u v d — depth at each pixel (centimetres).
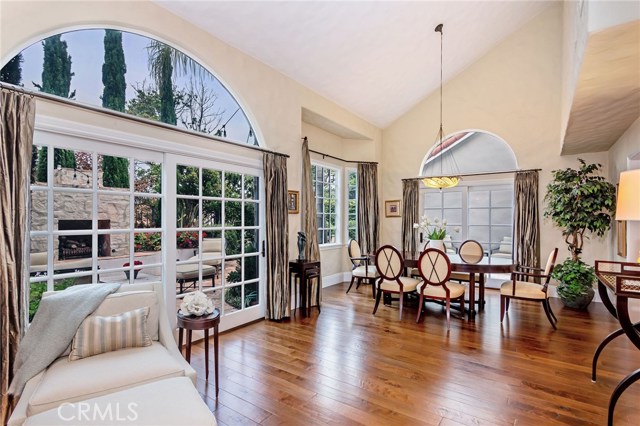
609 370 274
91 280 267
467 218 627
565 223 458
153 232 311
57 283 248
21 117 212
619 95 279
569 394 238
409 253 502
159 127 309
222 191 377
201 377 263
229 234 385
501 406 223
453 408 221
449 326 379
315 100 520
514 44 570
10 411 183
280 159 433
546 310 377
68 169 253
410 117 674
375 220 668
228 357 303
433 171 688
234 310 388
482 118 598
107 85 281
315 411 218
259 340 346
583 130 388
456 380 258
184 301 248
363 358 299
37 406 156
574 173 464
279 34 387
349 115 607
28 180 214
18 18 228
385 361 293
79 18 257
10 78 230
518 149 566
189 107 348
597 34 183
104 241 275
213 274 365
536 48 552
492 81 589
